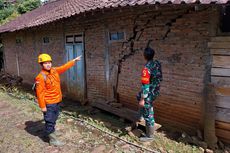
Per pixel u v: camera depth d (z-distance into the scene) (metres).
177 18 6.12
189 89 6.08
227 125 5.42
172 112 6.59
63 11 10.51
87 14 7.73
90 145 6.04
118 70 8.23
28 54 14.66
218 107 5.51
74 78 10.54
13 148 6.05
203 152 5.45
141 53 7.28
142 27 7.11
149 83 5.64
